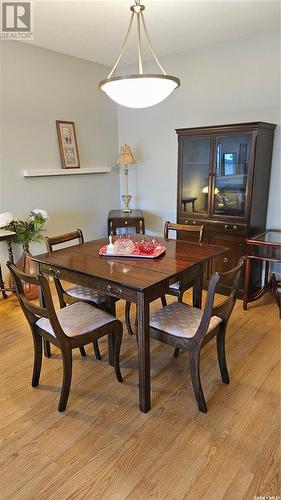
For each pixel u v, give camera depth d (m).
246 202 3.08
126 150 4.14
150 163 4.32
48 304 1.67
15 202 3.50
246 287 3.00
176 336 1.81
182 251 2.29
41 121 3.61
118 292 1.78
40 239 3.45
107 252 2.22
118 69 4.32
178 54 3.70
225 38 3.24
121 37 3.16
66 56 3.73
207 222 3.39
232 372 2.16
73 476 1.47
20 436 1.68
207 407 1.85
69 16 2.69
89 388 2.04
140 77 1.75
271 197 3.35
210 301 1.64
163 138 4.11
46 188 3.77
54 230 3.95
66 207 4.04
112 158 4.56
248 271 2.97
